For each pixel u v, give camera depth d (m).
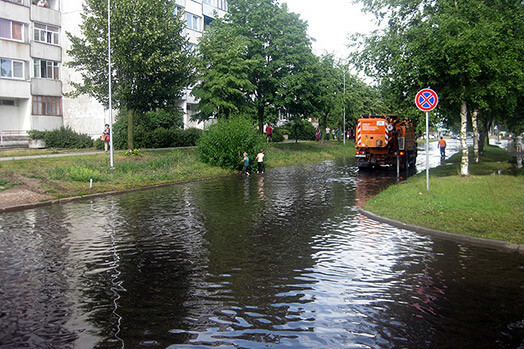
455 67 15.92
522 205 11.45
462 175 17.77
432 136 116.62
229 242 9.32
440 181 15.87
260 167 28.33
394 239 9.44
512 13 16.50
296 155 39.81
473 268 7.29
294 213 12.89
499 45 15.59
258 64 37.47
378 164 28.39
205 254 8.36
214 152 28.39
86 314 5.46
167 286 6.53
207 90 32.81
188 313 5.48
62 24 40.44
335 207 13.96
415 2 17.39
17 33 37.25
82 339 4.75
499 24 15.64
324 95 41.50
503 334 4.81
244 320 5.26
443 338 4.73
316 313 5.46
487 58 15.66
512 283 6.53
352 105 54.16
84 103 39.81
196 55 33.41
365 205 13.55
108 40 24.45
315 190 18.50
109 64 23.98
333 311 5.52
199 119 34.94
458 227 9.87
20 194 16.23
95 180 20.47
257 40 37.62
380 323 5.14
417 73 16.19
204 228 10.84
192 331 4.95
